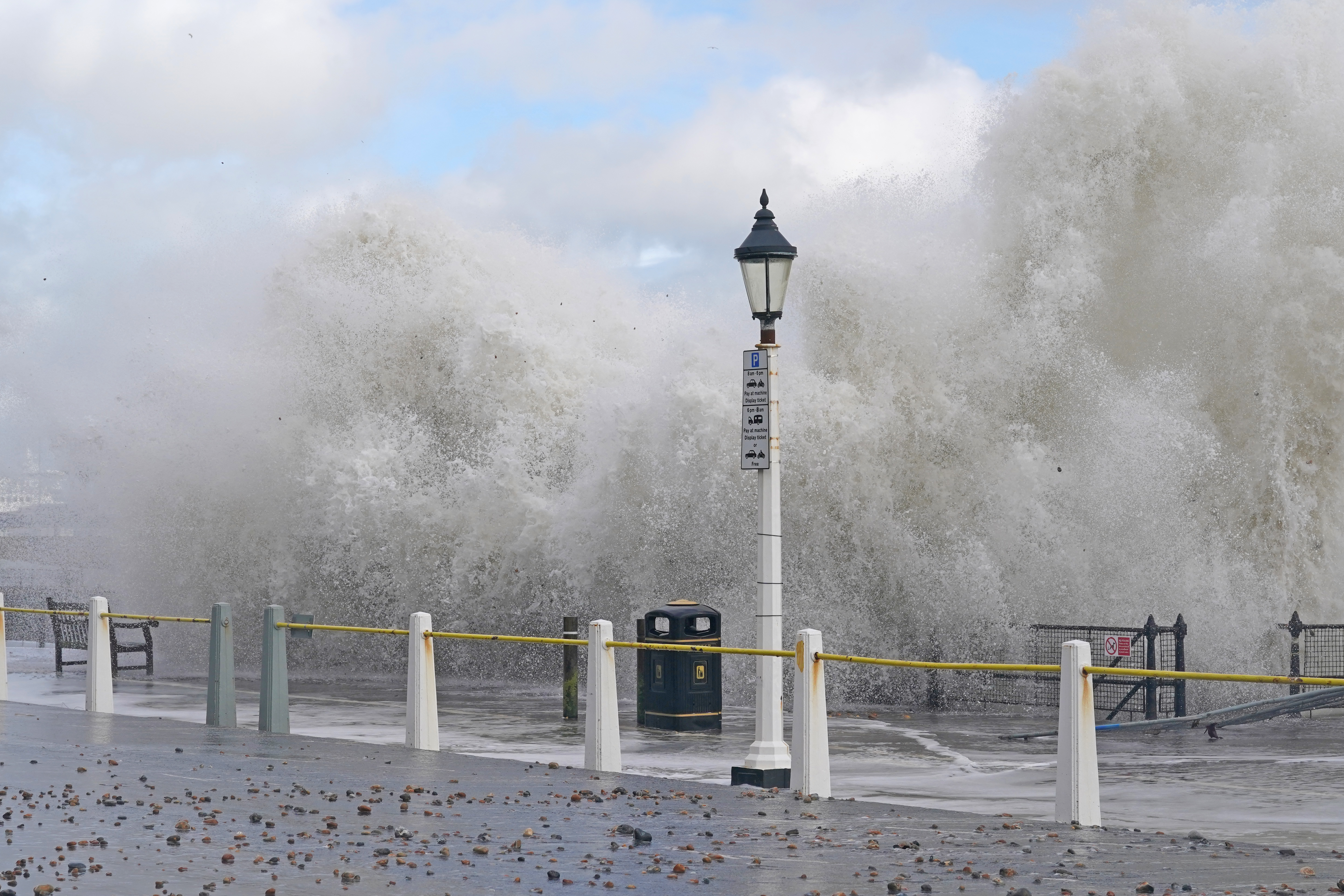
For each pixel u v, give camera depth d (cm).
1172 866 1415
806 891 1263
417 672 2462
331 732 2875
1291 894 1255
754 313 2119
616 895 1238
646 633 2969
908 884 1295
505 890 1255
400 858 1395
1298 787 2155
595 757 2202
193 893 1205
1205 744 2686
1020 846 1530
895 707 3428
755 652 2062
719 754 2556
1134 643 3425
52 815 1634
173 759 2231
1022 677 3459
